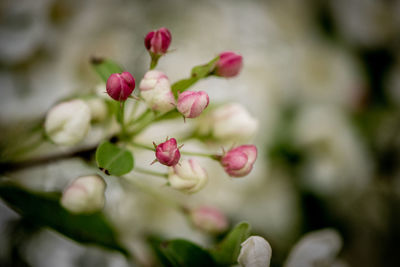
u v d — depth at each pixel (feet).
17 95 1.19
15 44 1.21
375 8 1.47
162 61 1.20
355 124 1.35
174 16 1.25
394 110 1.38
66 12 1.24
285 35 1.31
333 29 1.41
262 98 1.23
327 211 1.25
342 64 1.37
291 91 1.29
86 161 0.92
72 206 0.87
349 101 1.36
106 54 1.21
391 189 1.32
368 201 1.30
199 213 0.97
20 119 1.17
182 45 1.22
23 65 1.21
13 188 0.89
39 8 1.22
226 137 0.93
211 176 1.16
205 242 1.10
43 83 1.20
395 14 1.46
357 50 1.42
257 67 1.24
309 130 1.26
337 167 1.27
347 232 1.26
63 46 1.22
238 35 1.26
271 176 1.22
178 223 1.12
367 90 1.37
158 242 0.97
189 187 0.86
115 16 1.24
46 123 0.90
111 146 0.85
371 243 1.27
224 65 0.87
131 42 1.22
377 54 1.43
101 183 0.88
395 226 1.29
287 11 1.36
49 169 1.06
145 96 0.83
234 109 0.94
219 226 0.97
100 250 1.04
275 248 1.18
